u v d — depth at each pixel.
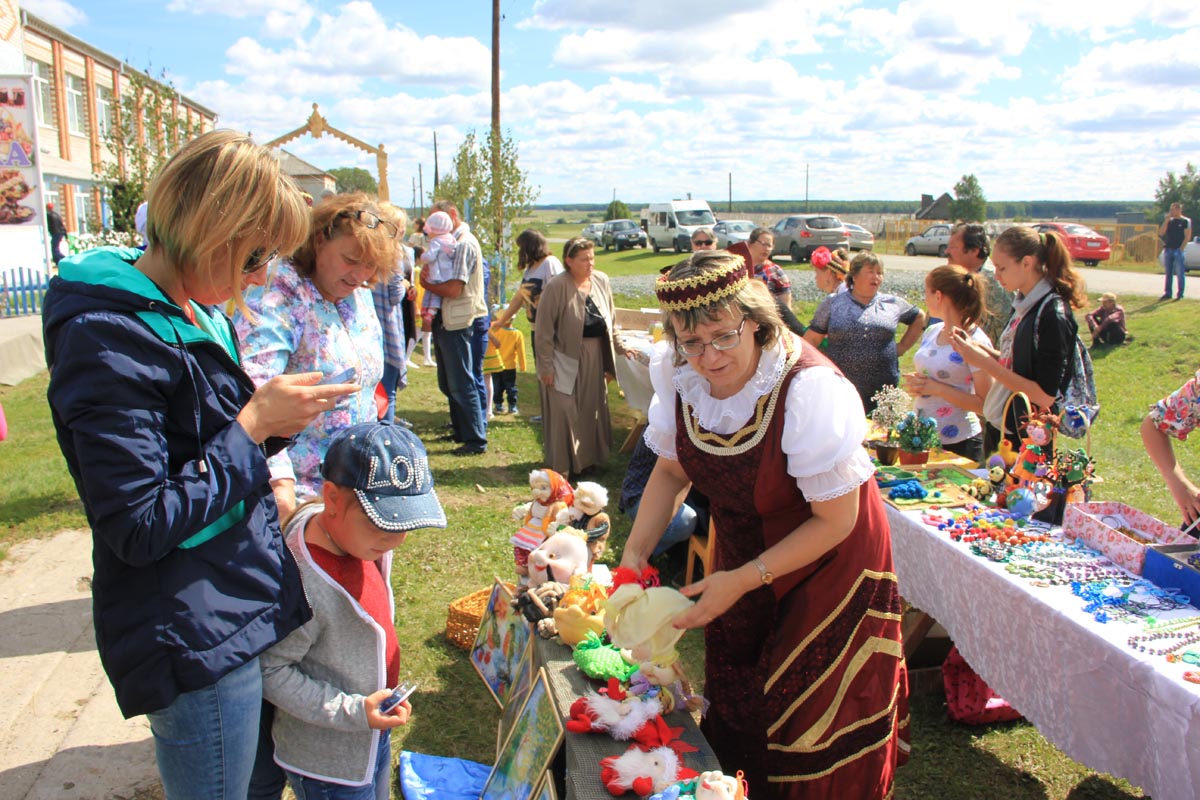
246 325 2.55
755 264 6.52
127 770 3.07
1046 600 2.61
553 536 3.10
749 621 2.43
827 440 2.06
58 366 1.51
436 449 7.34
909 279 20.09
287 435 1.76
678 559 4.64
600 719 2.28
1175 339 12.14
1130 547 2.84
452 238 6.80
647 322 8.90
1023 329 3.76
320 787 2.04
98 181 12.88
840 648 2.30
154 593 1.62
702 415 2.26
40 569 4.76
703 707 2.62
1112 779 3.06
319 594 1.92
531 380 10.77
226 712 1.74
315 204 2.70
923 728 3.36
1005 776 3.09
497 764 2.70
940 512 3.43
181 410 1.62
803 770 2.36
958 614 3.04
